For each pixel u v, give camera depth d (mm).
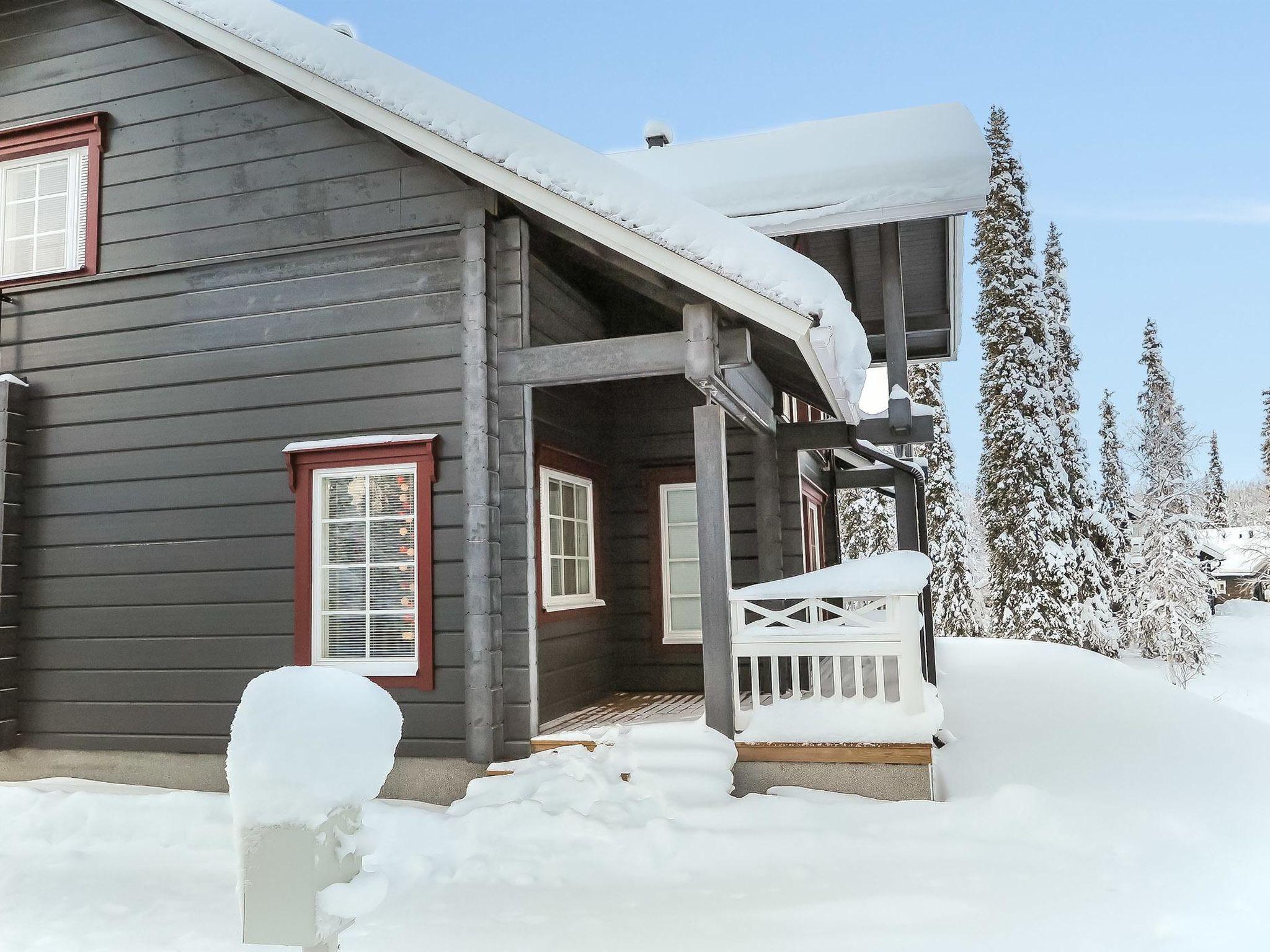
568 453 7145
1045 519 22438
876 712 5348
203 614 6426
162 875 4652
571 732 5875
